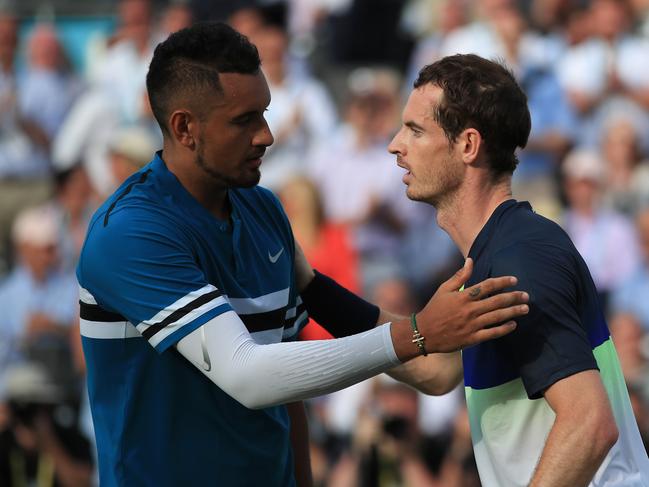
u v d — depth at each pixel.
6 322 24.75
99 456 9.87
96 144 27.53
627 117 25.88
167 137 9.66
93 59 30.70
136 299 9.11
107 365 9.63
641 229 23.75
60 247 25.17
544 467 8.49
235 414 9.63
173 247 9.20
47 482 20.98
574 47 26.95
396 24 30.73
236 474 9.70
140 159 25.23
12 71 30.66
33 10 32.41
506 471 9.31
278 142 27.20
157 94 9.54
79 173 26.28
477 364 9.44
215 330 8.97
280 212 10.51
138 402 9.54
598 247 23.95
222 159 9.44
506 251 8.98
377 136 26.56
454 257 24.77
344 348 8.73
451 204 9.55
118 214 9.33
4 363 24.48
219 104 9.31
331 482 20.27
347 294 11.04
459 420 19.80
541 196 25.14
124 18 29.48
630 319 21.97
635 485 9.39
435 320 8.53
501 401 9.29
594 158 24.59
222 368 8.93
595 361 8.76
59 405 21.75
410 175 9.61
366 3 30.66
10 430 20.98
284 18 30.81
